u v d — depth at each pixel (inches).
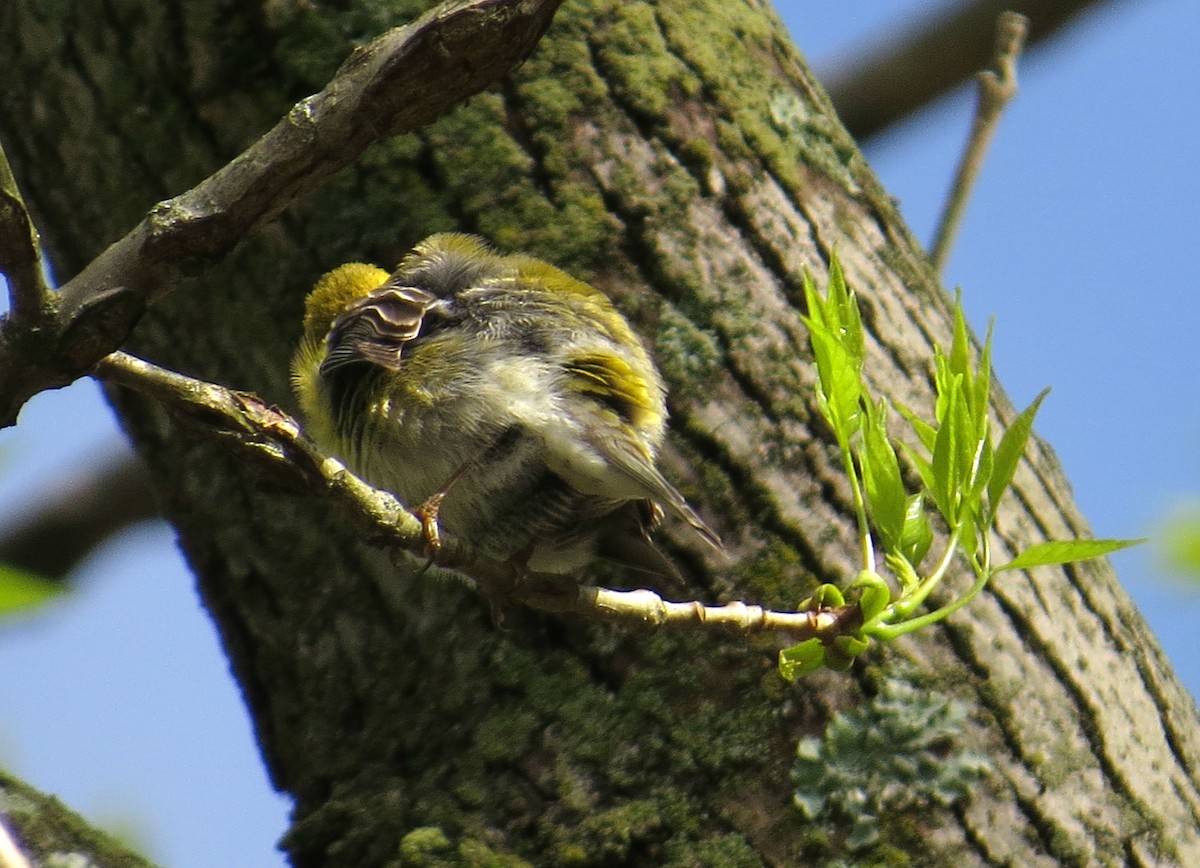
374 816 289.3
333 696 309.3
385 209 312.8
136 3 325.4
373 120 189.9
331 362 280.2
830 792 277.4
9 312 193.9
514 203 310.7
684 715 284.7
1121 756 293.6
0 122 346.3
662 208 310.8
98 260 196.4
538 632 294.4
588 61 319.0
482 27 183.3
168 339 331.6
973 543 240.4
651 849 277.3
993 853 276.4
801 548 293.1
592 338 285.7
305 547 315.9
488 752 288.0
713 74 325.1
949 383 241.9
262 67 319.0
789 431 299.4
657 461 295.1
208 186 194.4
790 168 324.2
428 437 278.5
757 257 312.2
